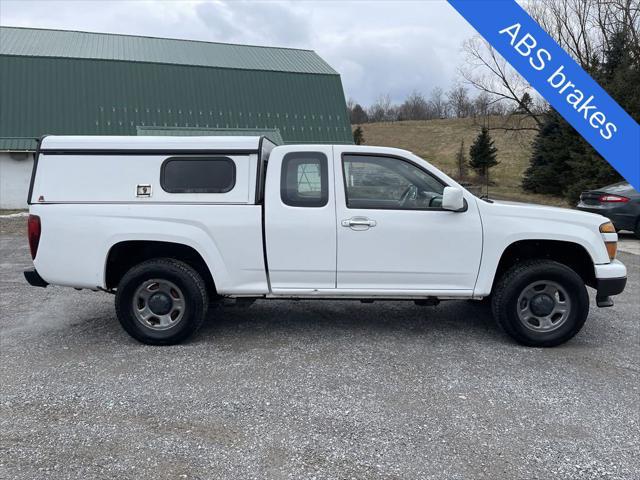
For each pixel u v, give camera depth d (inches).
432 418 128.0
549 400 138.3
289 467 107.1
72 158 173.3
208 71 982.4
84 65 916.0
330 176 175.6
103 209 172.6
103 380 149.8
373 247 175.3
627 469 107.1
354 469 106.5
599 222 179.6
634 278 297.6
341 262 176.1
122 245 178.7
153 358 167.8
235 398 138.4
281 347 178.2
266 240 174.7
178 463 108.3
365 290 178.9
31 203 174.2
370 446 115.3
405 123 2578.7
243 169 174.1
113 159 173.3
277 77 1016.2
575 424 125.6
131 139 174.1
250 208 173.9
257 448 114.2
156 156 173.6
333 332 195.3
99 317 216.1
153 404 134.8
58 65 902.4
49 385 146.1
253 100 976.3
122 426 123.5
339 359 166.9
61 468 106.0
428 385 147.1
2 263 343.6
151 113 907.4
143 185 173.3
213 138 175.8
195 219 173.8
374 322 208.5
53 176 173.8
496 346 180.5
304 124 983.0
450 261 176.7
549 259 184.5
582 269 190.4
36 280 177.2
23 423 124.3
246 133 921.5
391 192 178.1
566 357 170.6
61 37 1043.3
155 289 178.7
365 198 177.0
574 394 142.1
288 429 122.5
